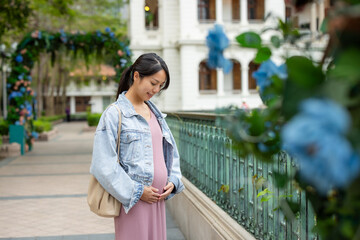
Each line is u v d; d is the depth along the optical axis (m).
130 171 2.44
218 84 25.73
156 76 2.44
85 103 61.22
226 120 0.92
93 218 5.34
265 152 0.90
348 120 0.61
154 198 2.49
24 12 11.34
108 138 2.39
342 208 0.76
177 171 2.75
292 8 0.88
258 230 2.88
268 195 2.65
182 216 4.64
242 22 23.80
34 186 7.50
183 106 26.27
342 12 0.63
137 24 27.06
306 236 2.15
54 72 37.66
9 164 10.50
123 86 2.67
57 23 21.95
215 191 3.88
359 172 0.58
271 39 0.89
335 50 0.73
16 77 12.30
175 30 27.02
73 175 8.70
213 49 0.83
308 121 0.55
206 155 4.24
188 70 26.23
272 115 0.84
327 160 0.54
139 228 2.47
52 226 4.98
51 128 22.14
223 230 3.18
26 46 12.06
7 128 14.20
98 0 26.19
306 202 2.14
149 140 2.51
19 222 5.15
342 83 0.63
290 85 0.75
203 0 26.77
